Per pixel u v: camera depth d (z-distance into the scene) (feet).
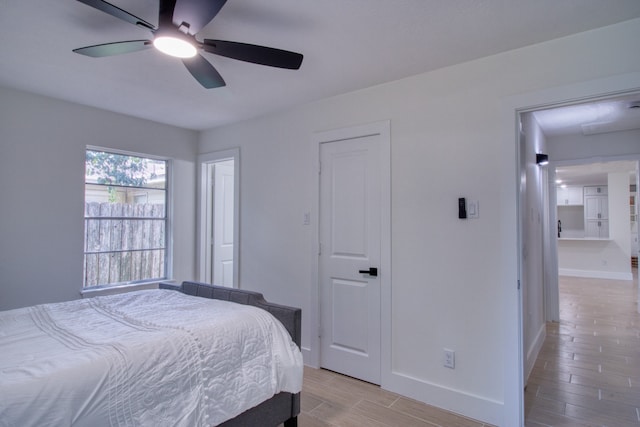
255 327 6.48
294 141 11.29
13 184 9.79
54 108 10.52
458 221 8.15
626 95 6.53
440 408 8.21
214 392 5.43
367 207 9.68
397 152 9.10
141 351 4.96
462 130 8.13
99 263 11.75
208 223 14.40
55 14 6.16
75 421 4.09
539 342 12.10
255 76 8.85
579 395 8.91
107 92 9.99
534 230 11.55
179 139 13.69
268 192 11.97
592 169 23.00
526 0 5.74
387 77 8.93
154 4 5.85
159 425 4.74
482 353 7.78
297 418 7.60
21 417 3.77
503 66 7.63
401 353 8.93
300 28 6.59
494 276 7.67
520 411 7.28
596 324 14.99
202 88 9.67
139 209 12.82
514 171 7.46
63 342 5.14
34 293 10.12
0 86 9.53
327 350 10.43
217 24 6.45
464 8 5.97
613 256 25.46
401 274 8.96
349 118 10.00
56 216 10.55
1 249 9.59
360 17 6.23
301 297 11.02
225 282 14.94
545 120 12.48
